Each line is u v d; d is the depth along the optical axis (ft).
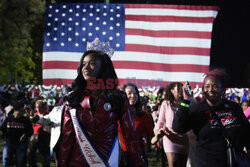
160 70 43.24
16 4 53.31
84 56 8.25
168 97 17.16
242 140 10.41
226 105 10.58
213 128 10.31
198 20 44.24
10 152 20.84
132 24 43.86
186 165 16.57
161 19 44.11
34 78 58.39
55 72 42.96
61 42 43.60
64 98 8.09
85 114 7.75
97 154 7.59
